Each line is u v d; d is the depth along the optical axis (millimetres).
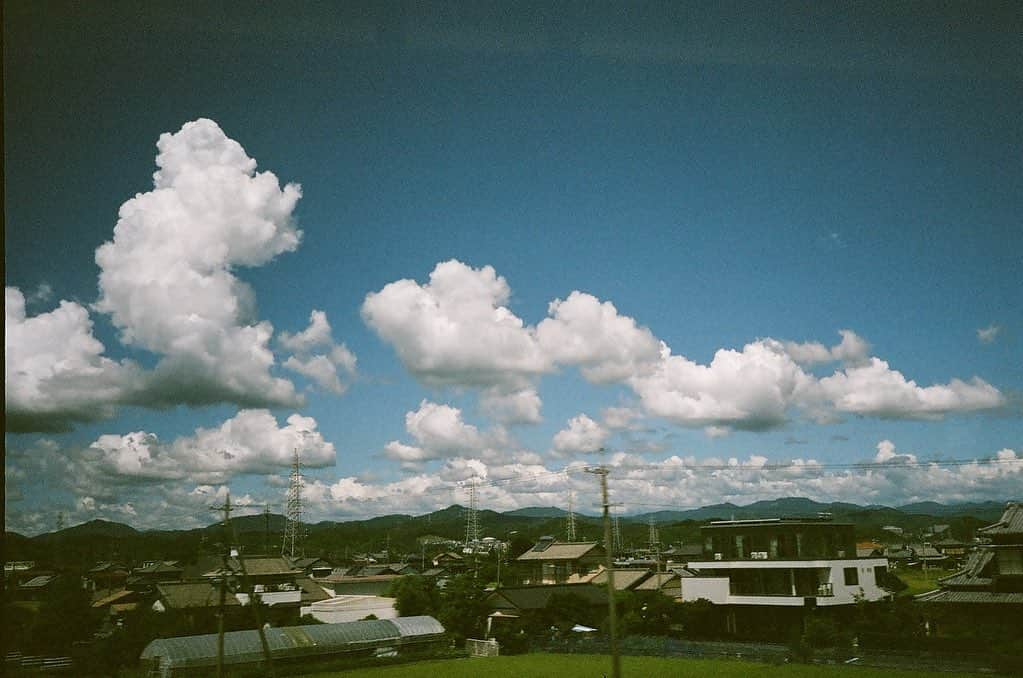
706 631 42656
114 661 34312
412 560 96438
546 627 45844
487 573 69250
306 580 59688
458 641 44188
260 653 35688
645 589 54312
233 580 49844
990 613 32625
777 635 39844
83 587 38938
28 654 33938
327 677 34156
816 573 41375
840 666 30172
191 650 33875
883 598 41750
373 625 41031
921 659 29781
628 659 36062
